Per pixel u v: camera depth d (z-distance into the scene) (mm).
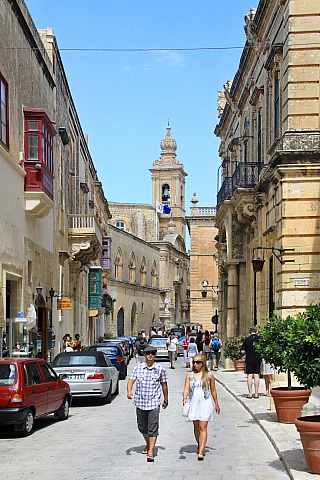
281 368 12625
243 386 20938
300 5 19109
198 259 66625
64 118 30406
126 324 71000
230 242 29594
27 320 18875
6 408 11969
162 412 15852
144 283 81438
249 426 13133
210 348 30484
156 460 9906
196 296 66438
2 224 17328
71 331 33062
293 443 10594
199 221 66938
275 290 19641
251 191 24891
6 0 18125
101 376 17547
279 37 20922
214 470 9141
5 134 18031
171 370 31688
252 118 27750
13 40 19078
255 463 9570
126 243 72562
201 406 9898
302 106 18922
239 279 29656
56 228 26859
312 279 18453
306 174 18578
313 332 8938
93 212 46375
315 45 18984
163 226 111125
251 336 17422
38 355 22547
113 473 9055
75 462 9883
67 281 31141
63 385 14852
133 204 98312
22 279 19797
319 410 11648
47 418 15273
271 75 21953
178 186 116000
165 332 69875
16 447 11336
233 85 33219
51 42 26562
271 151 21594
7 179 17922
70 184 33062
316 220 18516
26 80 21031
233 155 34531
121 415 15602
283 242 18594
